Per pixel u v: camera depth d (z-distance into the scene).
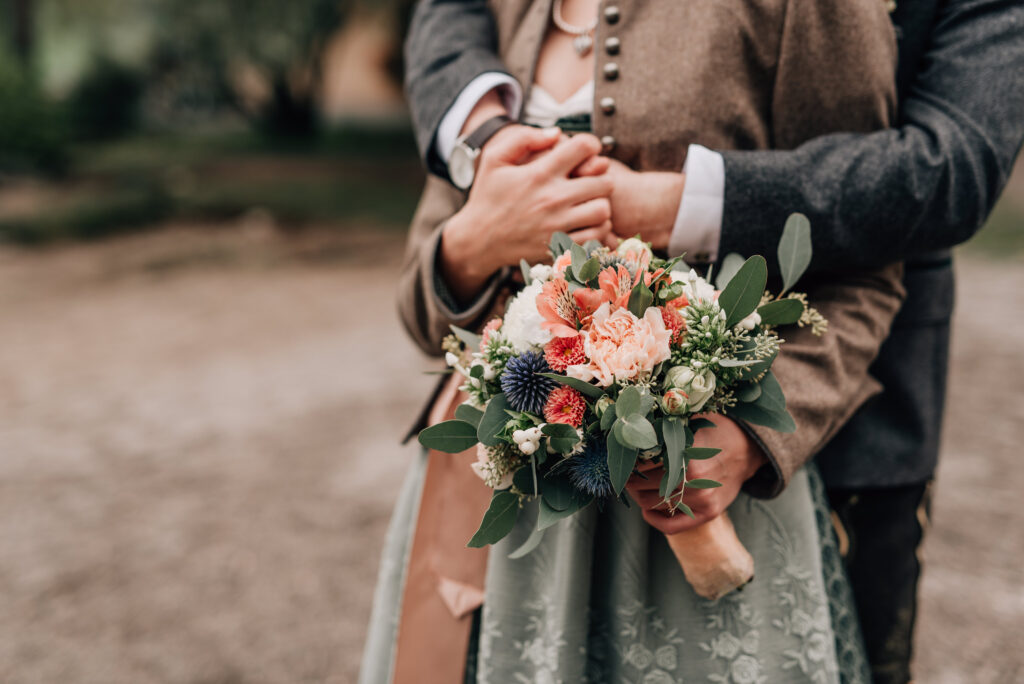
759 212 0.87
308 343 4.96
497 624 1.00
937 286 1.06
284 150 15.89
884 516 1.09
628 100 0.95
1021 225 6.74
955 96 0.89
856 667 0.97
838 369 0.90
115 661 2.25
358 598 2.49
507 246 0.94
